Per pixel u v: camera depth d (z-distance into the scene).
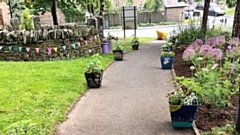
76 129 3.14
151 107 3.80
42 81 5.09
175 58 7.38
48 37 7.55
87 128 3.17
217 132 2.74
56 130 3.11
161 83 5.06
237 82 4.04
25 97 4.16
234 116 3.17
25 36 7.47
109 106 3.91
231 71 4.29
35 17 10.74
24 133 2.69
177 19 24.73
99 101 4.16
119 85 5.06
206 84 3.48
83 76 5.59
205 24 9.52
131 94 4.46
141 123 3.26
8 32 7.68
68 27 10.05
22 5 13.48
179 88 3.74
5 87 4.68
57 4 11.01
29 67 6.41
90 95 4.49
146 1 25.64
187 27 10.18
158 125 3.18
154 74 5.82
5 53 7.66
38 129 2.95
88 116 3.54
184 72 5.72
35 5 10.35
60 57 7.74
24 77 5.41
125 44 11.73
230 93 3.71
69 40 7.82
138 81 5.30
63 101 4.02
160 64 6.95
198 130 2.92
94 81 4.82
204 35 8.59
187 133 2.93
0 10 17.38
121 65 7.05
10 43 7.57
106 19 23.97
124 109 3.77
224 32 8.88
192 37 9.02
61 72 5.87
